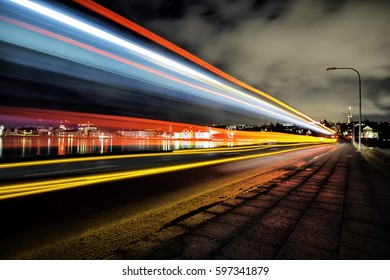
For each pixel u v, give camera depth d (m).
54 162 14.38
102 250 3.59
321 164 13.89
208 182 8.78
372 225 4.26
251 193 6.67
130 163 14.58
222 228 4.12
